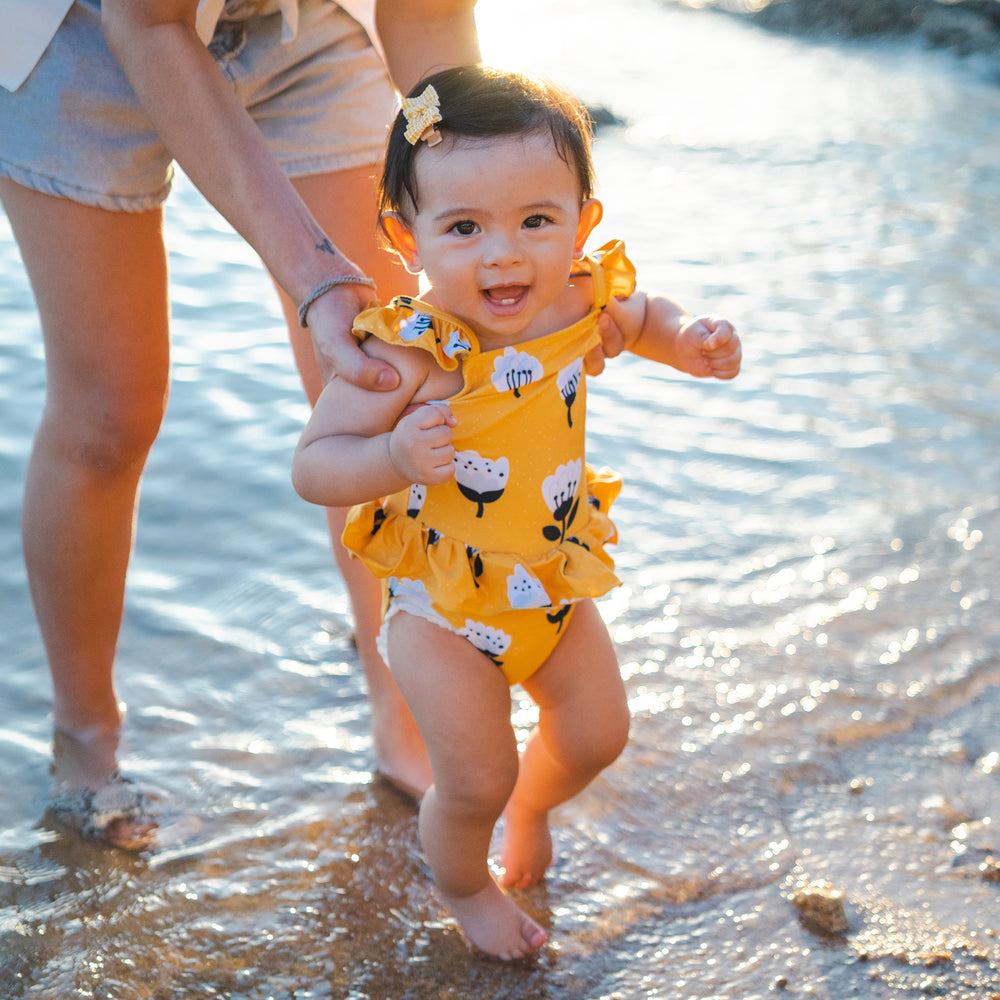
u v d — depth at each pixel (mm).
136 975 2117
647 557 3465
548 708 2205
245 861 2406
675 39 13875
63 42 2111
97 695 2660
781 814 2510
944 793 2545
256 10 2336
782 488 3879
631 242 6598
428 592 2027
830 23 14680
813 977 2094
